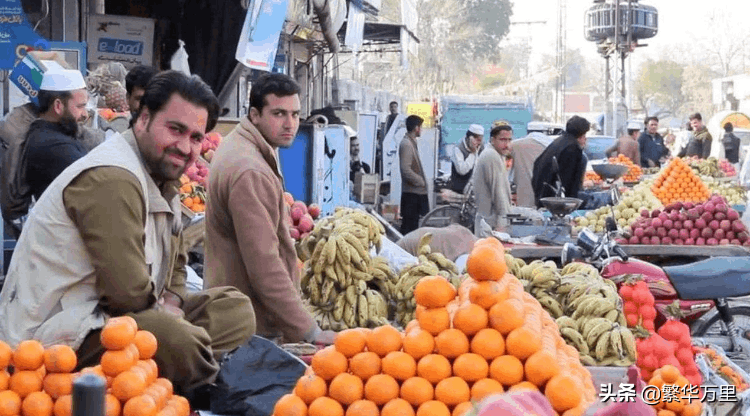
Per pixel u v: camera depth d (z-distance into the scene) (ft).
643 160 74.13
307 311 18.60
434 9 235.40
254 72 55.93
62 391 11.75
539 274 19.12
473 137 54.75
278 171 18.35
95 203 13.32
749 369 25.25
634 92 323.37
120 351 11.93
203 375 14.10
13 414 11.69
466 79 268.62
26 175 21.77
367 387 11.81
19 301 13.52
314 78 73.15
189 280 21.44
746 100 195.11
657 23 123.13
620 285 20.26
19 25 25.95
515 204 54.80
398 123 68.80
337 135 41.16
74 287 13.52
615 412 9.84
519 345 11.68
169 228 14.55
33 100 22.80
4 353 11.78
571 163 40.11
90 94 28.66
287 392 13.62
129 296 13.43
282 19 34.91
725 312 26.08
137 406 11.62
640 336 19.04
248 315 15.97
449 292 12.13
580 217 39.32
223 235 18.03
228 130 34.45
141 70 21.11
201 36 38.63
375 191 56.13
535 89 248.32
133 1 39.42
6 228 27.73
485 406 8.09
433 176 68.90
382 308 19.60
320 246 19.54
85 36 36.86
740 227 33.19
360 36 59.77
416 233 26.37
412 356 11.86
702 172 61.05
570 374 11.96
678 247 32.78
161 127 13.85
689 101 317.22
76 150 21.62
